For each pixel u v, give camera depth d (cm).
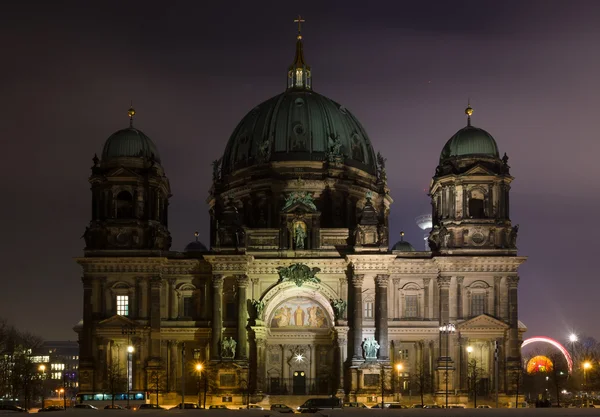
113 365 16362
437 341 16450
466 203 16775
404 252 16712
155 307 16462
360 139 19325
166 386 16325
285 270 16525
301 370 17038
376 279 16275
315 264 16588
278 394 16888
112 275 16588
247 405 14612
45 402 17550
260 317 16412
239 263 16338
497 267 16488
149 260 16475
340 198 18288
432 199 17850
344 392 16112
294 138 18612
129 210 17138
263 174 18312
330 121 18938
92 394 15525
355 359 16038
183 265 16700
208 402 16025
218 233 16475
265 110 19250
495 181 16800
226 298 16588
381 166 19075
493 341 16312
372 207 16538
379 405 14750
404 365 16538
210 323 16538
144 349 16350
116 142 17138
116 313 16488
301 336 17025
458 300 16388
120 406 14638
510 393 16125
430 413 10450
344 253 16662
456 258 16388
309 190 18150
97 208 16825
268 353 17062
